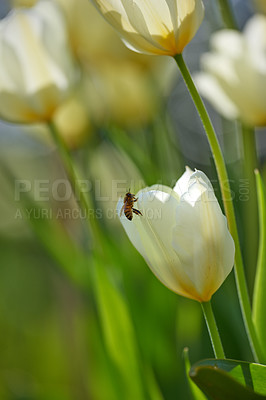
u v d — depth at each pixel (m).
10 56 0.59
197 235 0.46
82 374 0.82
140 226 0.47
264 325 0.50
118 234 0.69
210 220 0.46
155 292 0.64
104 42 0.70
